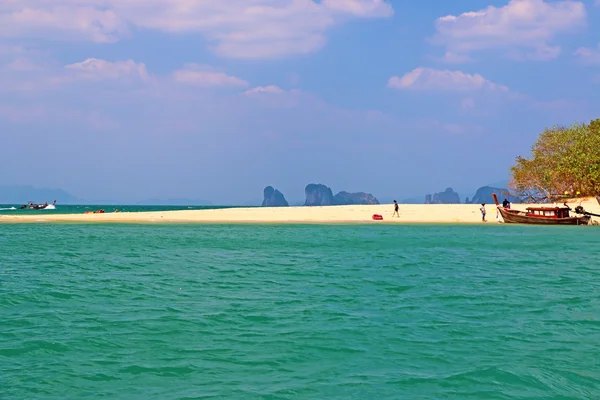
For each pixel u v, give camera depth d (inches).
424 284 874.1
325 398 384.2
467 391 397.1
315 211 3294.8
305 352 490.9
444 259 1222.9
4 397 386.3
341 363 460.1
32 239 1801.2
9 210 5930.1
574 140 3634.4
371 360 467.8
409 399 382.0
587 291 808.3
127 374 434.3
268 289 826.8
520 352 490.6
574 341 527.5
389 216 2957.7
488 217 2898.6
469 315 642.8
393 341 526.0
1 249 1455.5
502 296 766.5
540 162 3708.2
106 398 386.0
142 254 1331.2
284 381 418.3
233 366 453.4
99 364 458.9
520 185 3831.2
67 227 2436.0
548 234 2025.1
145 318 625.6
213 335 550.3
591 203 3410.4
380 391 397.1
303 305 702.5
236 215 3102.9
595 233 2080.5
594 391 398.3
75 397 388.2
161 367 450.9
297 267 1091.3
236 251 1396.4
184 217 3031.5
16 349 499.2
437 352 489.7
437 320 616.4
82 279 927.7
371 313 652.7
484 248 1481.3
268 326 587.5
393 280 916.0
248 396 388.2
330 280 917.8
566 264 1138.7
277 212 3253.0
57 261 1188.5
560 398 384.8
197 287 847.1
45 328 577.9
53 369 445.4
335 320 616.4
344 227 2383.1
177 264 1138.7
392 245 1562.5
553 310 672.4
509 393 393.4
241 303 715.4
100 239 1800.0
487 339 534.3
